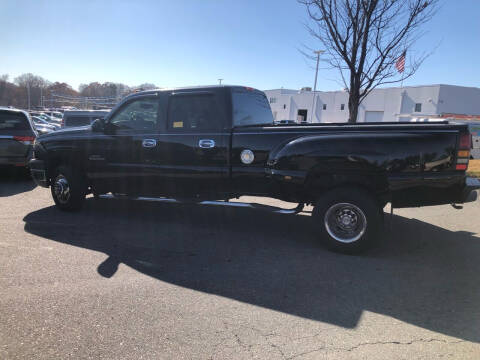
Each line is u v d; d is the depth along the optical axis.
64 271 4.14
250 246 5.05
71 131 6.57
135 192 6.22
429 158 4.29
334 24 7.82
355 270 4.25
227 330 3.03
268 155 5.02
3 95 130.75
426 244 5.15
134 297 3.56
